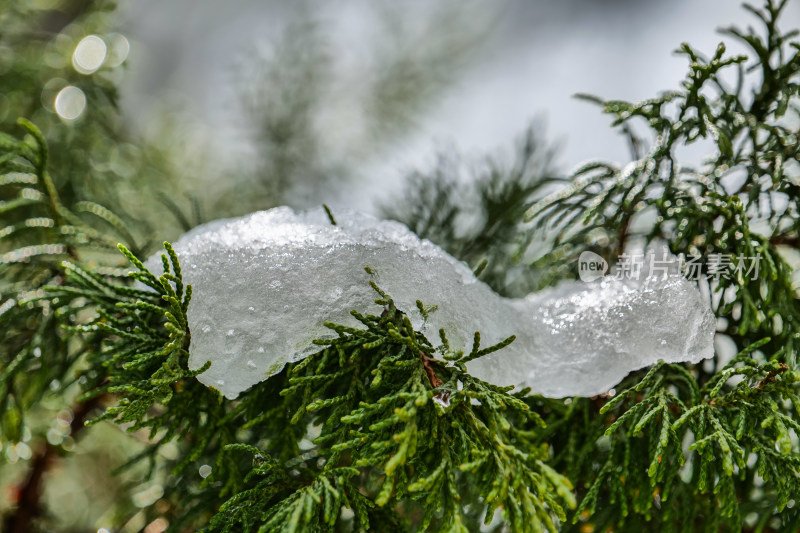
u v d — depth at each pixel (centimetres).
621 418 43
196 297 43
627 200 46
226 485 45
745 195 47
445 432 43
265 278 43
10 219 51
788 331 45
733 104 47
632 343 45
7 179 47
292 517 42
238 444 44
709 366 47
